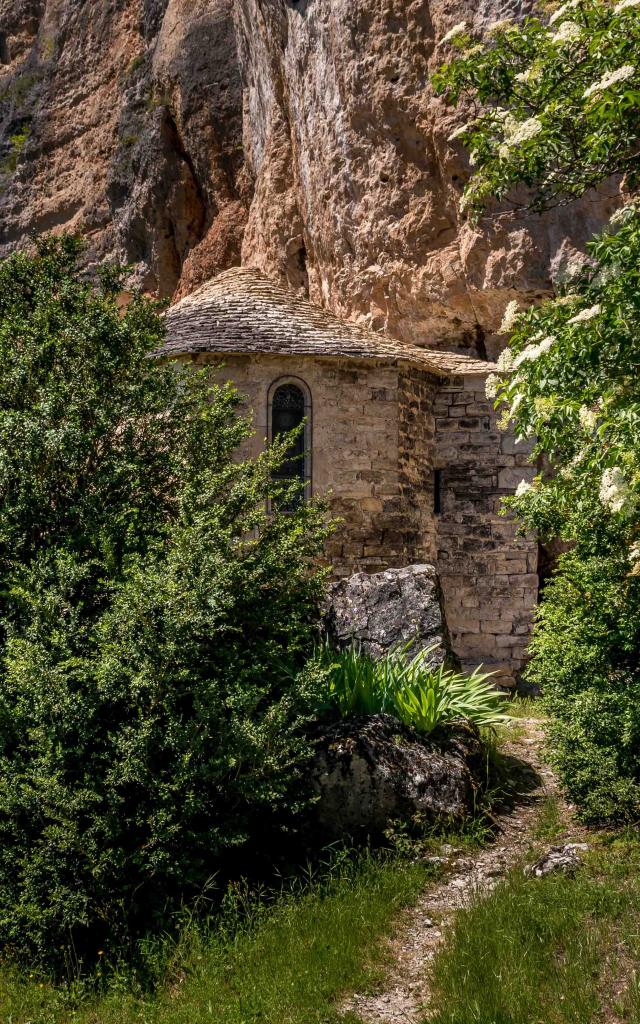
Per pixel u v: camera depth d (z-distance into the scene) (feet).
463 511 45.01
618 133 19.58
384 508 42.04
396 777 21.58
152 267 71.10
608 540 21.33
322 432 41.45
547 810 22.77
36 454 21.85
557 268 38.96
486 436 44.86
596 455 16.14
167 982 17.37
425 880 19.85
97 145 78.95
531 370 17.03
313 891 19.53
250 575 21.75
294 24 50.78
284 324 42.29
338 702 24.12
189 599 19.47
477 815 22.18
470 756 23.81
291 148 55.88
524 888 18.30
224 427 26.05
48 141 84.23
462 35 22.03
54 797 18.12
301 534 24.30
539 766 26.30
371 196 46.06
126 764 18.38
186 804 18.72
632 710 20.15
